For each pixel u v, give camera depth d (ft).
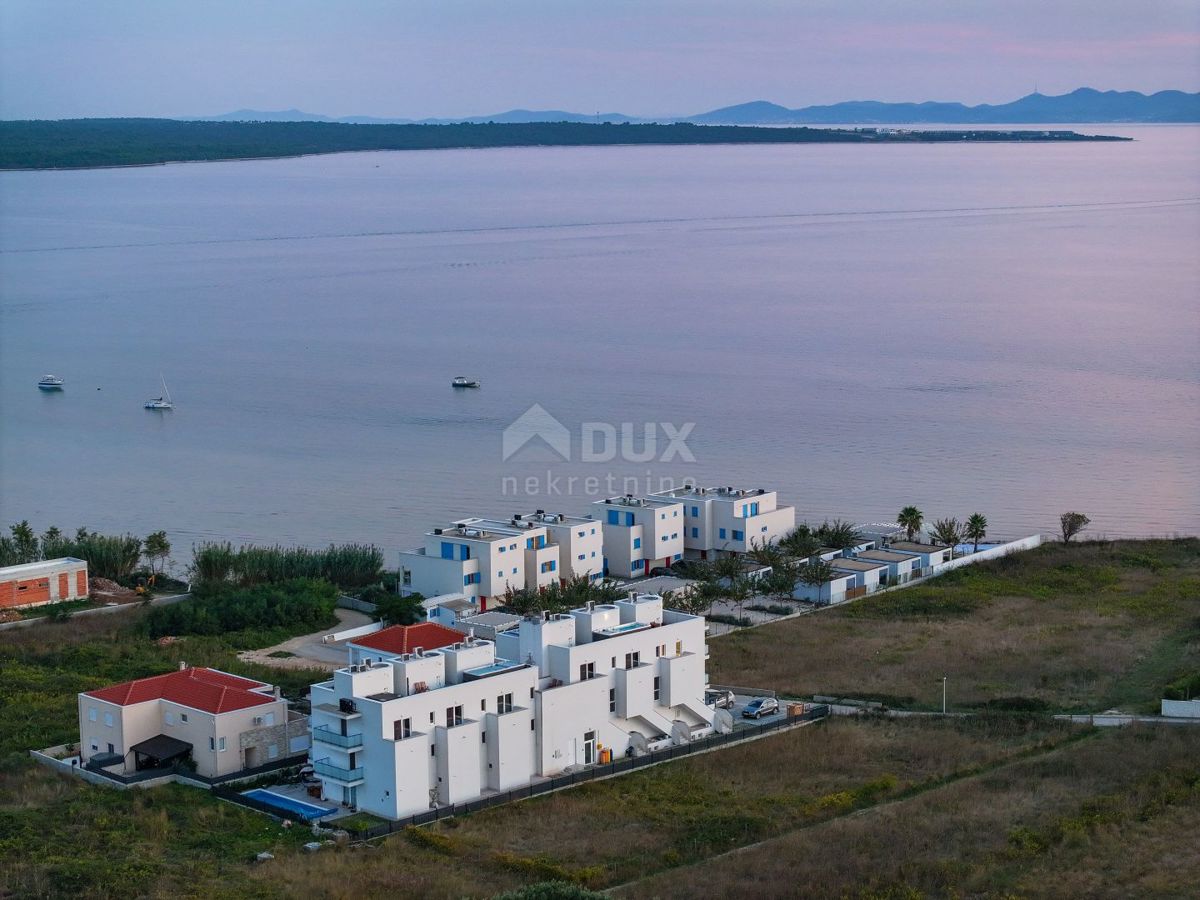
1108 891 285.43
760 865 298.76
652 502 571.28
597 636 369.09
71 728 383.04
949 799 334.03
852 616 504.43
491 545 506.07
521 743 343.87
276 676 423.64
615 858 304.30
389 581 545.03
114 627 485.56
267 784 345.10
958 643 466.70
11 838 304.91
